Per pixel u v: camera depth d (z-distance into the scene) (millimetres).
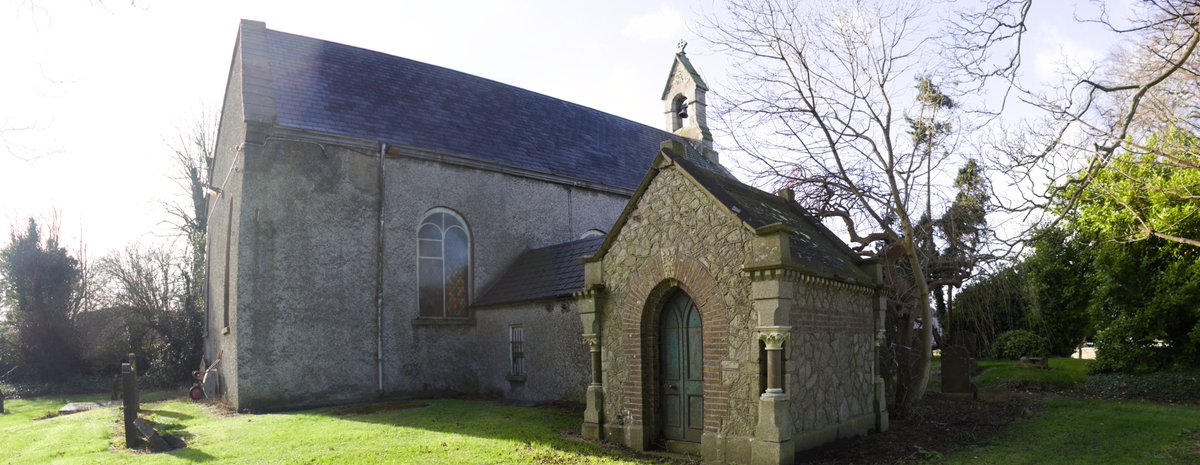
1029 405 14570
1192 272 16688
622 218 10922
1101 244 18781
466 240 19484
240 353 15477
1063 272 22672
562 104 26250
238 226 16016
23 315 29203
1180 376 16406
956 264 14008
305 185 16703
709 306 9672
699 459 9578
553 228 21406
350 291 17047
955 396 15641
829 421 10047
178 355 27344
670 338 10555
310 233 16625
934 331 19672
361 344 17031
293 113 17203
